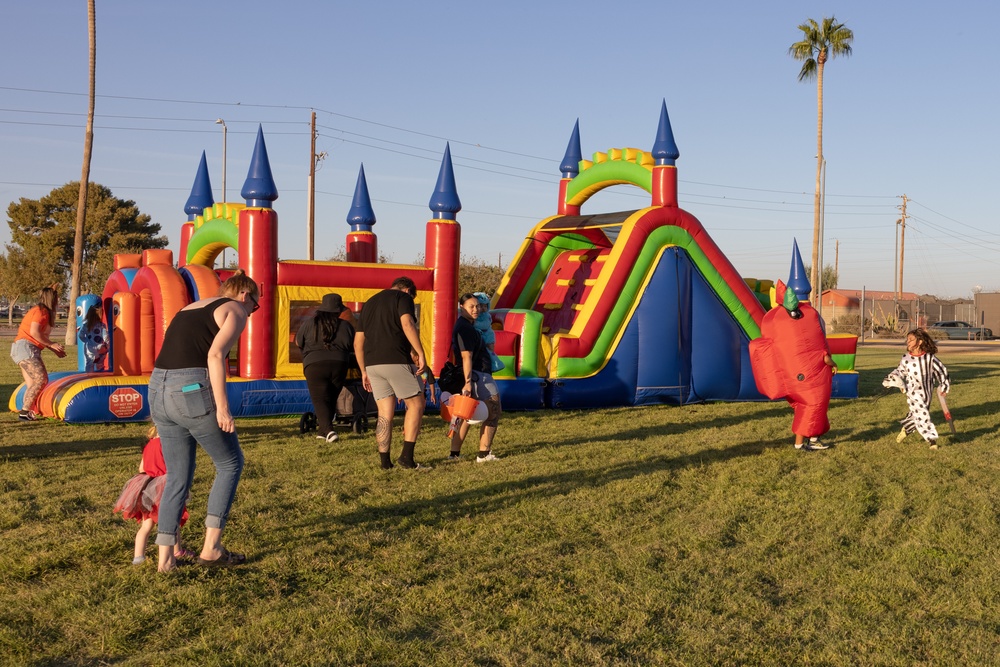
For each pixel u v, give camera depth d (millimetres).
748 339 14070
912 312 59125
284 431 10039
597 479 7324
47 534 5488
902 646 3908
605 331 13086
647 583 4684
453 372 8383
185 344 4738
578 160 16562
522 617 4180
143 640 3895
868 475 7758
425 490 6879
